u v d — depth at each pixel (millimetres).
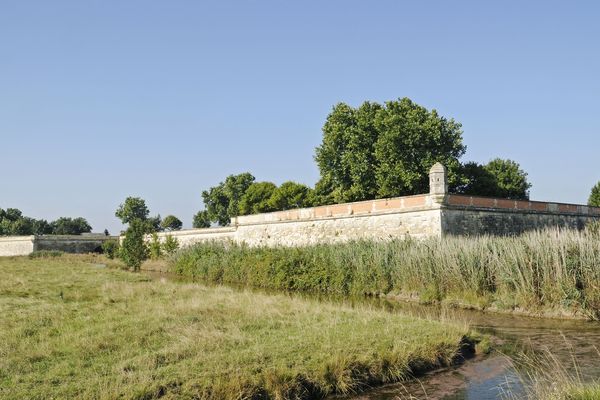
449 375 11953
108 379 9453
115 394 8703
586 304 19094
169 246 56031
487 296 21969
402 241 29219
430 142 43219
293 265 32781
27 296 20422
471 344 14203
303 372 10484
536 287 20688
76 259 64500
